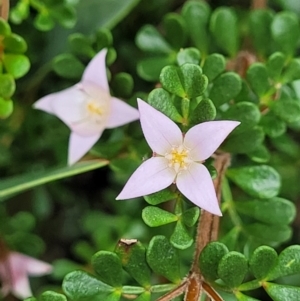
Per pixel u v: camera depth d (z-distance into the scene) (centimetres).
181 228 15
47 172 18
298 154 20
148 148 18
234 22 18
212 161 16
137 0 19
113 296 16
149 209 15
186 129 16
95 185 22
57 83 21
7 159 21
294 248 15
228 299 18
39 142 21
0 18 17
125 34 22
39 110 20
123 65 21
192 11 19
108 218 21
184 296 16
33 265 19
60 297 15
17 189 17
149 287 16
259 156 17
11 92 17
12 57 17
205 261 15
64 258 22
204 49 19
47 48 20
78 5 19
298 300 15
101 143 19
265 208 17
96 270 16
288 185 20
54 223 22
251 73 17
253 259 15
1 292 20
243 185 17
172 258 16
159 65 19
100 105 18
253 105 17
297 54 20
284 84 18
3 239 19
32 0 18
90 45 18
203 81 16
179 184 16
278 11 22
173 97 16
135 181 15
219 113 17
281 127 18
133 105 18
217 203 15
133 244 16
